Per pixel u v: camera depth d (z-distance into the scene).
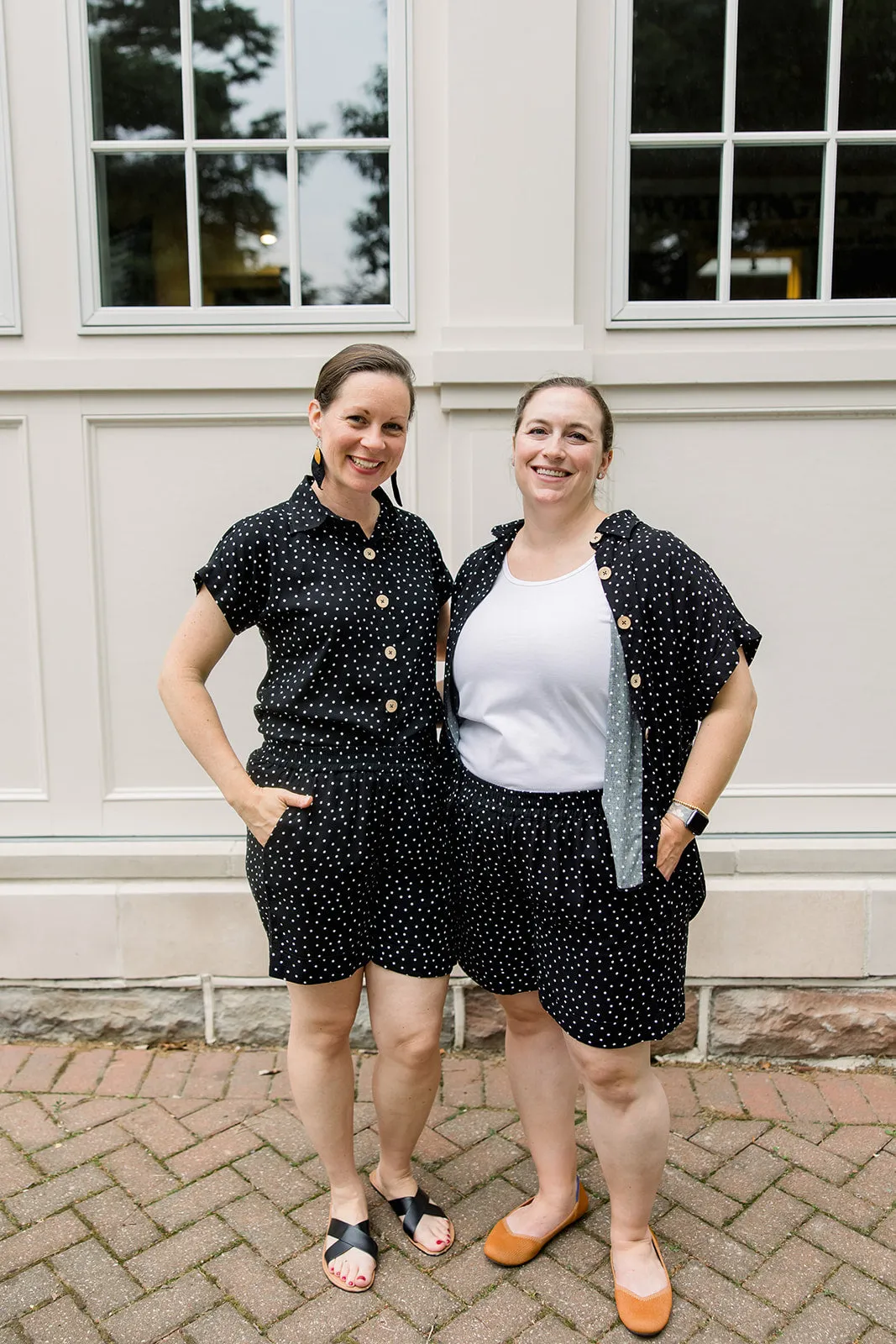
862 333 2.49
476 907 1.80
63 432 2.53
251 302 2.55
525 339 2.46
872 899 2.53
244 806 1.73
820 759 2.61
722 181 2.47
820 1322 1.78
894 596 2.56
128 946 2.61
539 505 1.70
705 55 2.44
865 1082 2.53
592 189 2.46
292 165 2.49
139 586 2.59
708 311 2.49
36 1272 1.89
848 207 2.49
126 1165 2.18
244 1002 2.63
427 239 2.48
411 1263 1.92
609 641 1.61
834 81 2.44
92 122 2.48
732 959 2.56
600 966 1.64
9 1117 2.35
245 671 2.59
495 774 1.73
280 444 2.54
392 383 1.67
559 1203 1.96
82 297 2.51
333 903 1.72
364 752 1.74
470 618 1.77
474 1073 2.54
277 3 2.45
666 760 1.66
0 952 2.61
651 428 2.51
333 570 1.73
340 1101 1.89
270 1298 1.83
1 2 2.41
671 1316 1.79
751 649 1.65
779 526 2.54
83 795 2.65
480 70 2.37
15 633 2.62
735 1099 2.45
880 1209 2.06
